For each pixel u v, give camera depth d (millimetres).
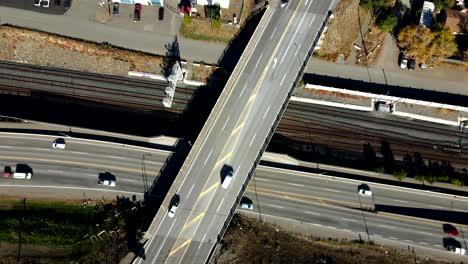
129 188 97812
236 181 93312
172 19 107875
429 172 104062
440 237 96688
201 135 95562
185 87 107812
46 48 107812
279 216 96750
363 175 100688
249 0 107312
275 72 98875
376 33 108938
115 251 93188
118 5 108375
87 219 96312
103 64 107875
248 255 93500
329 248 95688
